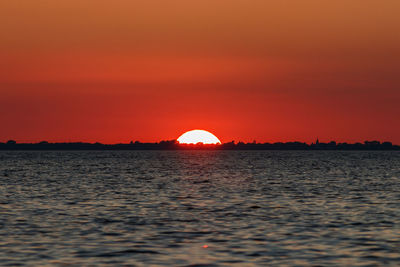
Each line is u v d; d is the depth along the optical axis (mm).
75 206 196250
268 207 195000
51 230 141375
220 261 108188
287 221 159125
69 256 111562
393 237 132750
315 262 107500
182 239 130250
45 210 183750
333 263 106625
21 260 107938
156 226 149375
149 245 122938
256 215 172625
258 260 109062
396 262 107438
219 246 122188
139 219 162500
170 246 122000
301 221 159000
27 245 121812
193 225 151375
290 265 105188
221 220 161250
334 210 185625
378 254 114125
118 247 120500
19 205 198500
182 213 177375
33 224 151375
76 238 130500
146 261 107875
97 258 110062
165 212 180000
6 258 109500
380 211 182500
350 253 115062
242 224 153375
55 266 103562
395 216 169250
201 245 123250
